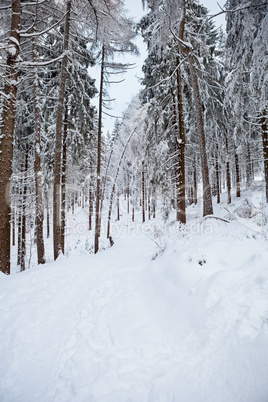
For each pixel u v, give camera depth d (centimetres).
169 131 1112
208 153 1695
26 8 884
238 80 902
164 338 267
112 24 1009
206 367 195
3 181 646
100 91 1214
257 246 357
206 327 239
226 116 1430
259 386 157
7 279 582
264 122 931
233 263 338
